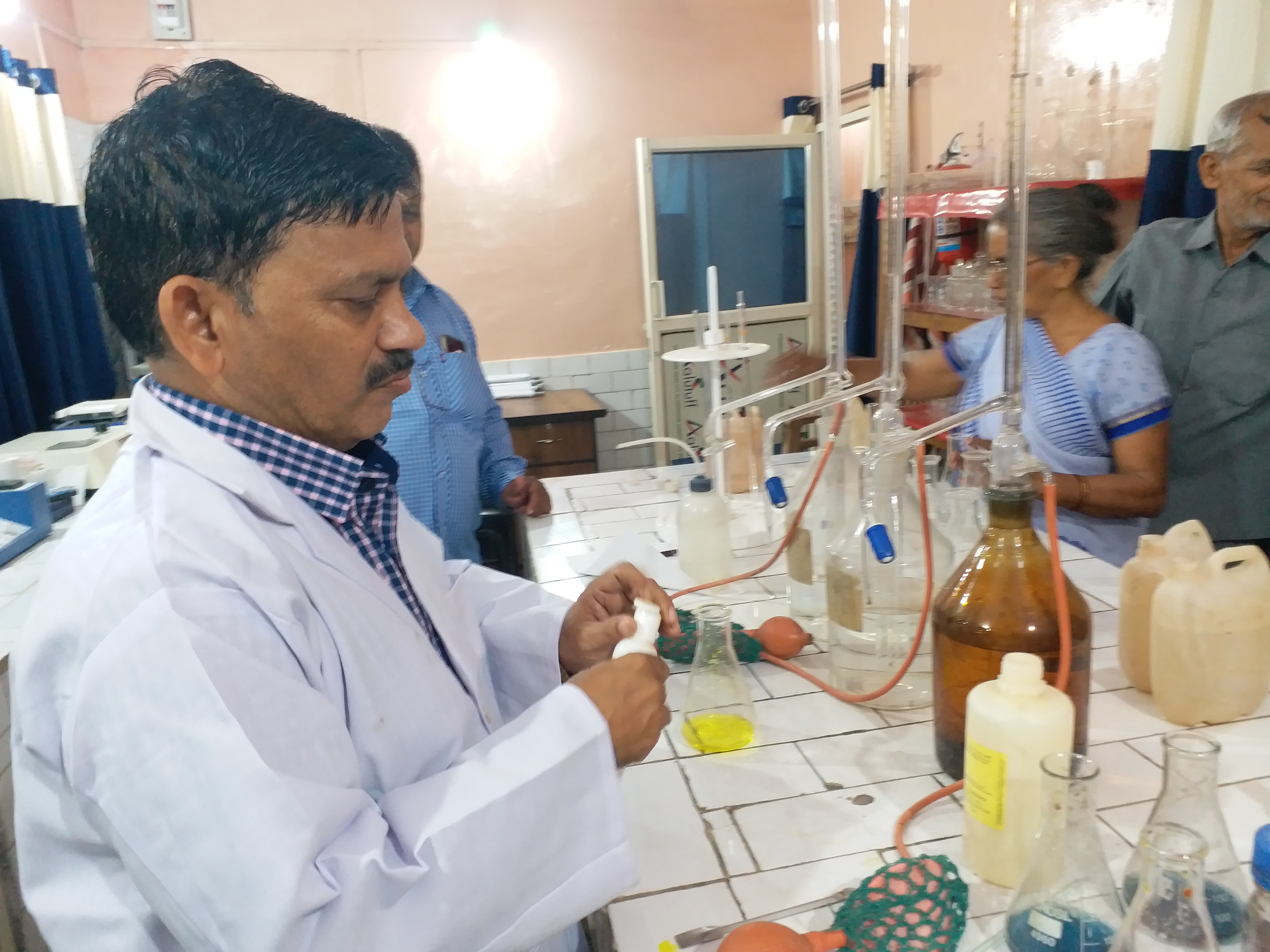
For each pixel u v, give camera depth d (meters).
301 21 3.57
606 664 0.68
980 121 2.86
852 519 1.04
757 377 3.90
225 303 0.59
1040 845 0.61
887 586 0.99
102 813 0.54
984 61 2.81
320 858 0.52
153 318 0.60
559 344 4.00
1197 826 0.60
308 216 0.56
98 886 0.63
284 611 0.59
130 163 0.56
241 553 0.60
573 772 0.61
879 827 0.79
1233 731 0.90
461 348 2.07
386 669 0.67
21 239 2.70
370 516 0.76
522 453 3.45
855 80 3.74
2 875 1.36
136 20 3.47
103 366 3.16
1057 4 2.43
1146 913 0.53
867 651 1.00
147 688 0.52
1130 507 1.64
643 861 0.76
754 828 0.80
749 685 1.07
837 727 0.96
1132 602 0.98
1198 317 1.89
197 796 0.51
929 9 3.07
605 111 3.86
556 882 0.60
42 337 2.77
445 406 2.00
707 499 1.42
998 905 0.69
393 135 1.74
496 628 0.97
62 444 2.19
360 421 0.67
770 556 1.53
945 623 0.82
